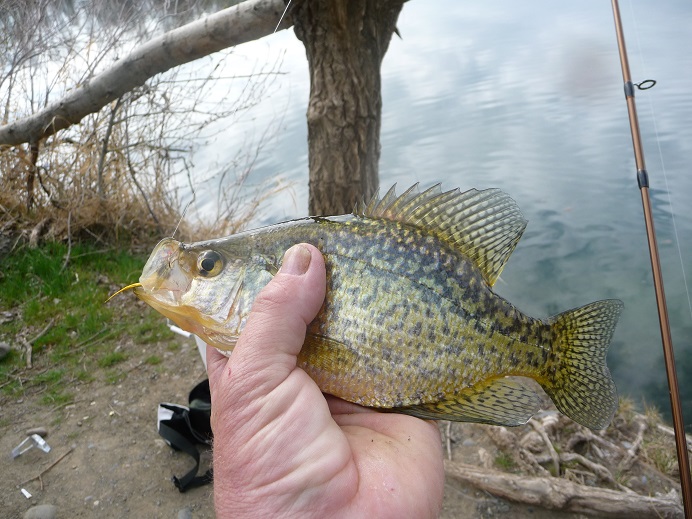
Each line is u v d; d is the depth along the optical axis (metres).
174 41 0.66
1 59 0.98
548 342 0.26
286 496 0.20
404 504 0.20
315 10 0.57
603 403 0.26
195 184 1.09
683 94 1.20
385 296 0.24
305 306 0.22
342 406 0.26
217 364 0.28
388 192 0.26
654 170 0.98
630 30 1.59
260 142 1.10
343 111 0.59
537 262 0.82
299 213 0.98
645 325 0.69
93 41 0.90
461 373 0.25
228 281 0.25
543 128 1.13
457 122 1.22
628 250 0.81
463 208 0.26
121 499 0.45
